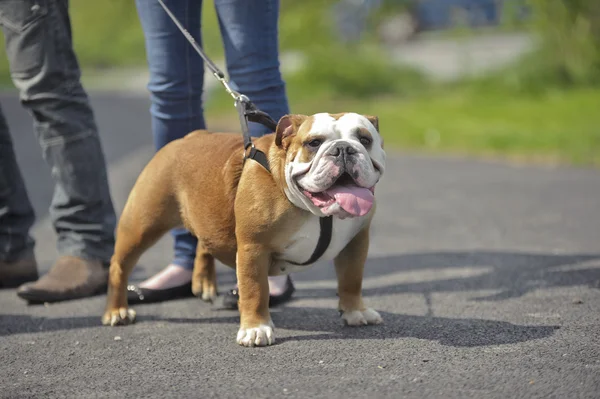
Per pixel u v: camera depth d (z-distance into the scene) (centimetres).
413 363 554
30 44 779
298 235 593
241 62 724
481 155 1759
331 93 2836
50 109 789
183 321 695
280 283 739
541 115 2191
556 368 535
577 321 639
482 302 713
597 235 998
